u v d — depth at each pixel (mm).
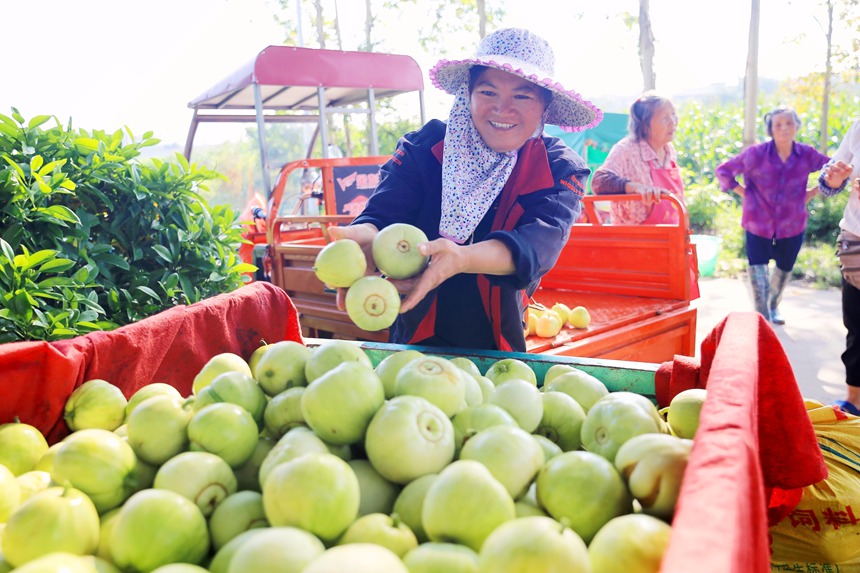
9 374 1634
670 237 4711
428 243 1938
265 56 7254
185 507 1166
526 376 1987
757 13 12242
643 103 5289
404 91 8750
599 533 1062
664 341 4402
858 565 1997
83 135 3174
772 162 6680
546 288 5707
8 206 2559
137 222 3029
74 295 2486
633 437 1370
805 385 5348
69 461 1297
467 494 1106
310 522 1105
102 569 1075
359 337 4211
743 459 868
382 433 1315
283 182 5996
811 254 11133
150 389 1725
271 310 2410
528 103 2410
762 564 870
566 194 2449
